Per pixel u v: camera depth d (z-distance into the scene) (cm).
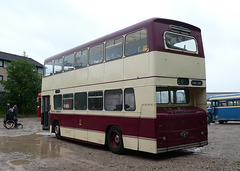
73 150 970
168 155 846
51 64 1414
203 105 888
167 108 799
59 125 1290
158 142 721
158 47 755
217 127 1944
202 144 849
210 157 795
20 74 3744
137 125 777
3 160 785
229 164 683
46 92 1452
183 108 842
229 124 2273
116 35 912
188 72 824
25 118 3378
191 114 822
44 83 1488
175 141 763
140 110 769
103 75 961
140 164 709
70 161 764
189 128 810
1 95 4100
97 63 1005
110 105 909
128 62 838
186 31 849
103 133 938
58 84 1310
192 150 938
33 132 1647
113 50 920
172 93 849
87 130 1038
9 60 4619
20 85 3788
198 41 888
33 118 3375
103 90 952
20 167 691
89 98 1038
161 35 773
